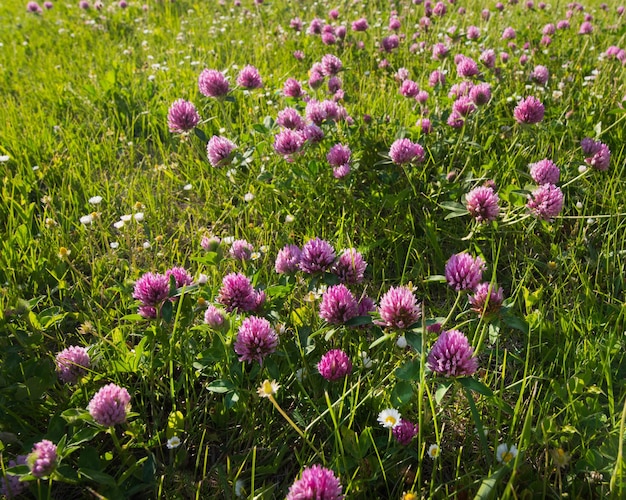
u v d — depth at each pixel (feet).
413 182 2.86
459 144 2.94
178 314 2.12
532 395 2.04
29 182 3.09
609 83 3.57
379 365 2.14
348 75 4.04
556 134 3.06
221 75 3.01
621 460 1.78
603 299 2.38
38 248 2.71
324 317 2.04
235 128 3.36
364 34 4.94
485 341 2.31
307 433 1.98
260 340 2.04
